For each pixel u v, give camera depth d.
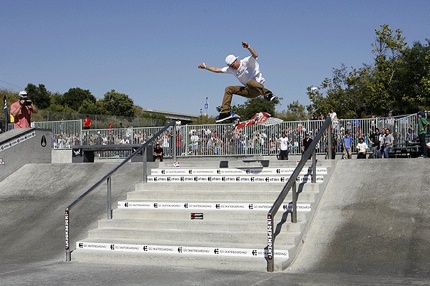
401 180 11.48
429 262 8.34
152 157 18.66
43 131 17.61
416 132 20.02
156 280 8.12
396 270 8.16
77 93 66.69
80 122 27.67
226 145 24.05
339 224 10.09
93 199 13.39
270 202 10.98
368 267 8.38
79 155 19.42
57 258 10.38
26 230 12.23
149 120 42.00
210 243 9.77
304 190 11.28
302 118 49.09
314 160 11.42
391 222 9.82
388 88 38.09
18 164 16.52
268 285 7.55
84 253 10.06
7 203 14.02
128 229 10.91
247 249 9.09
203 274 8.49
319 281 7.73
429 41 38.09
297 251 9.25
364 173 12.12
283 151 22.00
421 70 37.38
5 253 11.01
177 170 13.53
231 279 8.02
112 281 8.14
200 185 12.29
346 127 22.39
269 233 8.49
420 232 9.31
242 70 10.86
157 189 12.77
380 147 20.23
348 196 11.19
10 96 58.22
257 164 15.07
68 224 10.09
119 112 63.50
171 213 11.10
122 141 26.22
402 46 37.97
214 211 10.88
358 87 40.12
